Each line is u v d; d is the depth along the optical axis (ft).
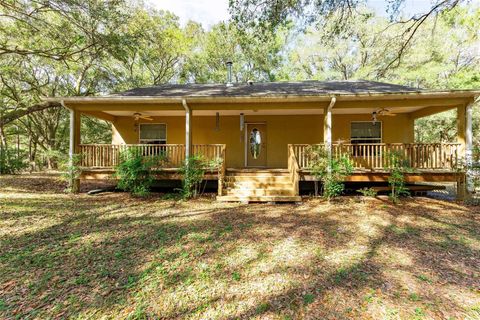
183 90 31.83
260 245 13.32
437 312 7.93
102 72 54.03
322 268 10.78
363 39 53.62
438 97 23.91
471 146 23.57
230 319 7.74
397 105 24.79
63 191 28.12
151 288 9.30
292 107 25.99
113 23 36.68
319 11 26.21
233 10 26.37
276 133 34.63
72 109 26.76
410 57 51.39
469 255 12.12
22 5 31.12
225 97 24.79
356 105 25.23
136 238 14.29
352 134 33.40
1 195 25.00
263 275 10.23
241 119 32.86
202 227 16.34
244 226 16.57
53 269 10.65
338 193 26.21
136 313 7.99
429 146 24.25
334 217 18.74
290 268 10.79
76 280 9.80
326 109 25.40
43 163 67.31
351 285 9.46
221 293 9.02
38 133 68.59
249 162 35.04
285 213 19.98
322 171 23.99
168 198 25.49
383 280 9.79
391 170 23.80
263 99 25.16
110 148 27.30
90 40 37.24
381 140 33.04
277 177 27.12
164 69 69.87
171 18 58.85
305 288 9.28
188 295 8.91
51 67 51.26
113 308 8.21
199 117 35.04
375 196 25.95
